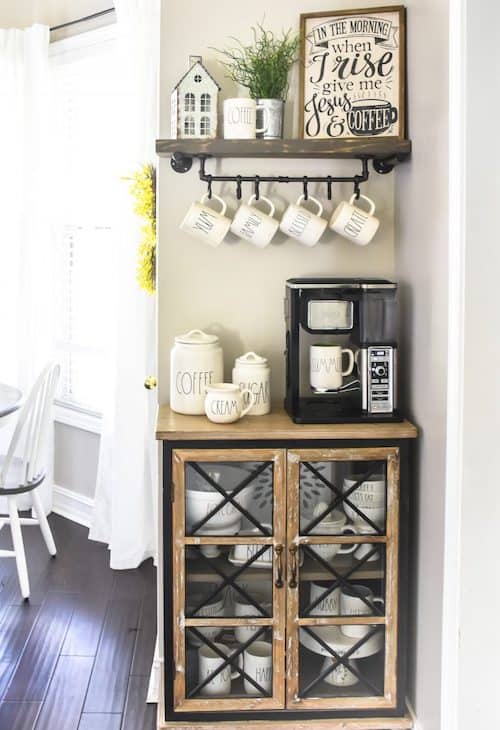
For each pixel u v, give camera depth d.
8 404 3.48
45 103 4.40
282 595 2.49
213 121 2.54
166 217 2.70
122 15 3.82
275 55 2.57
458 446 2.14
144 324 3.88
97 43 4.21
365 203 2.71
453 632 2.21
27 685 2.90
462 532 2.15
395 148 2.52
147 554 4.00
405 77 2.61
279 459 2.43
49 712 2.74
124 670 3.01
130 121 3.83
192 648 2.53
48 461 4.66
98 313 4.39
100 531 4.23
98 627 3.33
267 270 2.73
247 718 2.55
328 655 2.53
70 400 4.62
